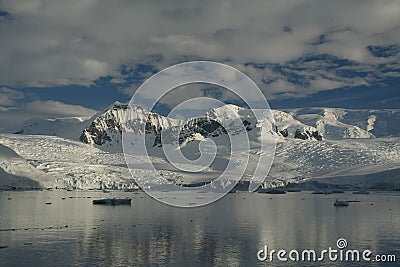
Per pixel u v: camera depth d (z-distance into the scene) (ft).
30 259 145.69
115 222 231.91
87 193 472.85
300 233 199.41
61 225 218.18
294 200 406.21
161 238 184.85
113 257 149.59
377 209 309.83
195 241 178.60
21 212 271.90
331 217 259.80
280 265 141.59
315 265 142.10
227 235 193.47
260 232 201.46
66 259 146.10
